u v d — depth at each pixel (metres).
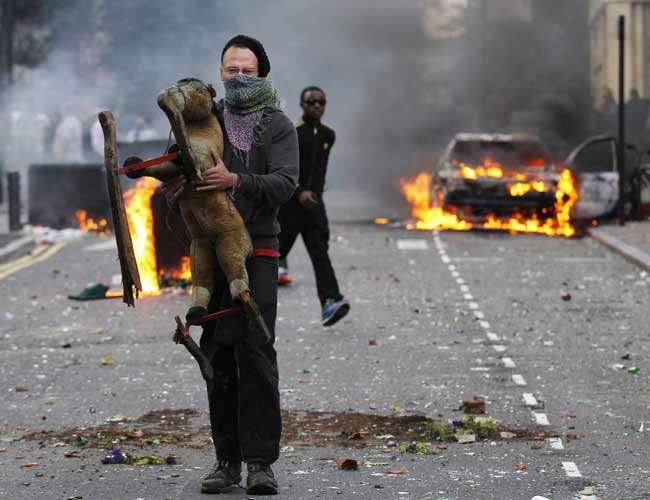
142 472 12.40
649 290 27.72
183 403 16.28
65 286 29.89
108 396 16.80
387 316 24.12
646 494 11.52
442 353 20.02
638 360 19.27
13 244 40.84
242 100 10.88
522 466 12.60
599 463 12.80
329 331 22.31
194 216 10.61
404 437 14.16
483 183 43.16
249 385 11.04
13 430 14.73
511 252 36.00
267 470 11.32
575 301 26.11
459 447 13.60
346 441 13.93
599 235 39.06
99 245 40.88
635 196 45.16
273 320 11.04
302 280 29.80
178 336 10.58
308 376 18.09
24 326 23.52
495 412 15.52
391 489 11.72
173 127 10.27
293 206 21.34
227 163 10.86
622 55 43.78
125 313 25.02
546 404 15.98
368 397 16.53
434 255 35.28
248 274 10.97
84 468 12.62
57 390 17.30
